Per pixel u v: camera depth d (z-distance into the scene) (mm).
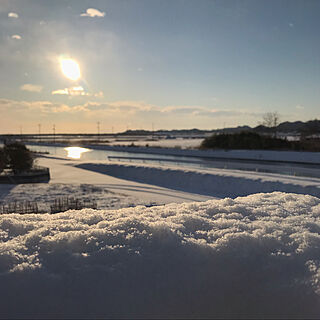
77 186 27500
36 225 1813
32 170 32625
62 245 1517
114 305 1267
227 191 25938
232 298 1350
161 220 1895
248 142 62375
